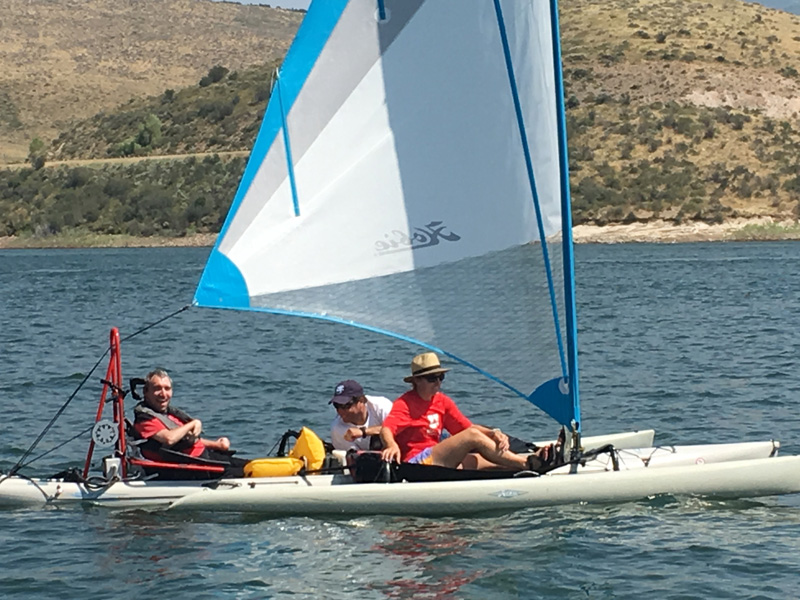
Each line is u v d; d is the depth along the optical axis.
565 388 11.13
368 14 10.95
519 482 11.18
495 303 11.12
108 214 108.06
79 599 9.15
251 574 9.62
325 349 26.48
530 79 10.77
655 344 25.94
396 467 11.28
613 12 130.25
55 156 131.50
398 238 11.22
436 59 10.95
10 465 13.84
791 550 9.99
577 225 88.75
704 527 10.61
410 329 11.25
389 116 11.10
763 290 42.41
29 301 42.56
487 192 11.02
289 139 11.01
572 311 10.95
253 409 17.80
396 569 9.69
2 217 110.31
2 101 198.88
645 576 9.43
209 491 11.30
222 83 139.25
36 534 10.73
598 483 11.29
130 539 10.55
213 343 27.94
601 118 103.81
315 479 11.52
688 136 98.56
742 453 12.13
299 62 10.98
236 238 11.00
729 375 20.73
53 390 19.94
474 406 18.12
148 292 47.22
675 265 58.81
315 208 11.13
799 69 113.50
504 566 9.71
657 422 16.27
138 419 11.75
